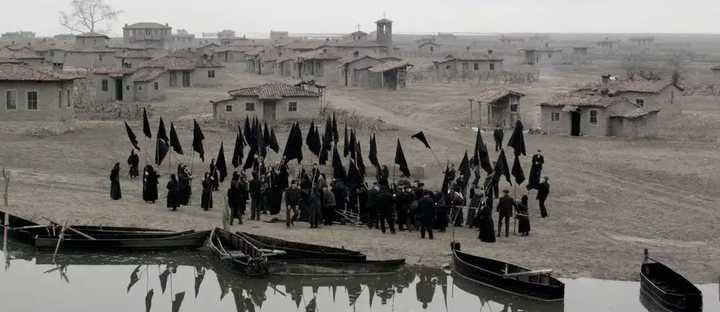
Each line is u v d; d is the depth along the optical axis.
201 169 57.34
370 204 40.06
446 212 40.59
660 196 52.19
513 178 56.12
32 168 54.62
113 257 36.28
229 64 167.38
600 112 78.19
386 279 33.81
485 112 95.56
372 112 92.44
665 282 30.94
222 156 49.75
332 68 132.50
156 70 100.62
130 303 31.05
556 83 134.00
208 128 74.25
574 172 60.03
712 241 40.38
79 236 36.72
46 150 60.62
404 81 123.50
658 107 84.62
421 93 115.50
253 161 48.09
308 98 79.00
